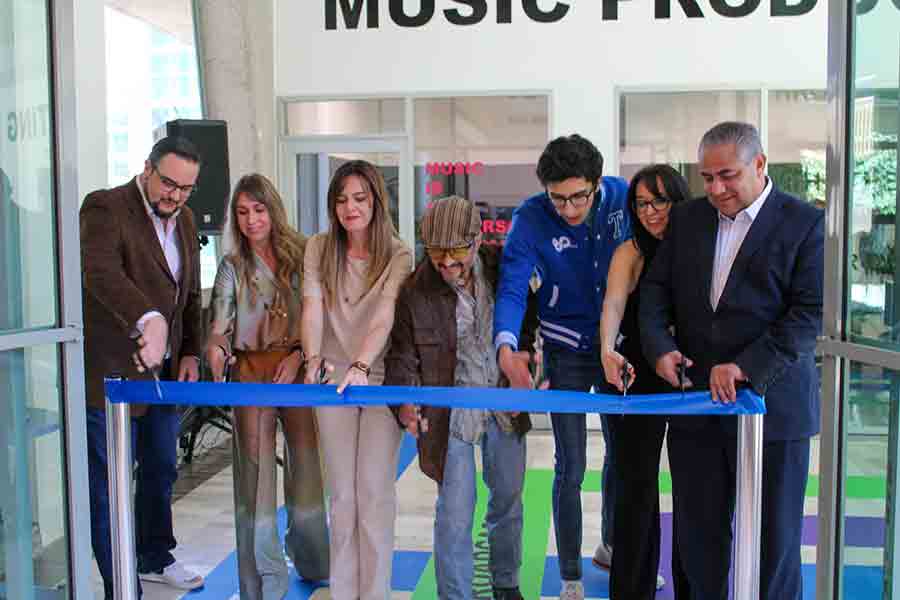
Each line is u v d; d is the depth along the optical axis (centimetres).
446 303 306
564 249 322
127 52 662
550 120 682
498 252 325
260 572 329
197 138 572
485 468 330
